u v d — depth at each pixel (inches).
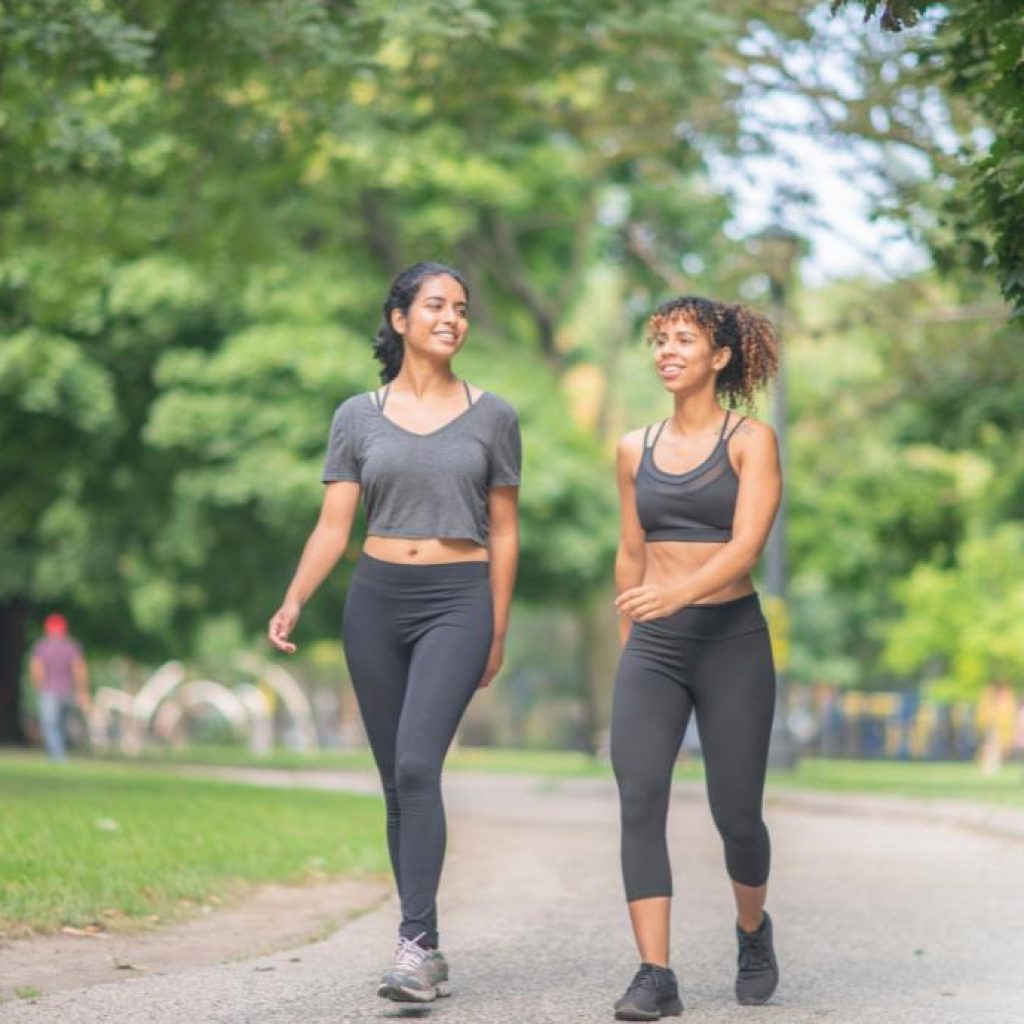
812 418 1379.2
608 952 440.1
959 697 2500.0
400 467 368.8
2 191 885.2
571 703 3631.9
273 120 892.0
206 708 3772.1
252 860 585.0
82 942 429.7
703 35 796.6
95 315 1571.1
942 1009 365.4
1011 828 840.3
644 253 1606.8
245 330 1603.1
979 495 1615.4
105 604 1857.8
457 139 1525.6
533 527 1649.9
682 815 1027.3
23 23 693.3
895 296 1096.8
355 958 418.6
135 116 882.8
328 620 1790.1
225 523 1638.8
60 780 929.5
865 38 852.6
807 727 3016.7
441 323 372.5
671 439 366.3
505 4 767.7
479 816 973.8
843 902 567.2
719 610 359.3
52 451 1621.6
